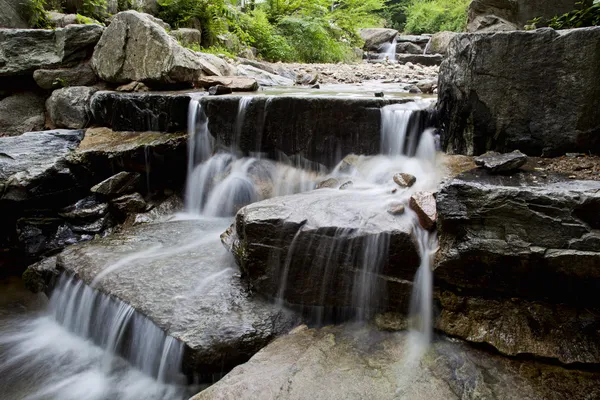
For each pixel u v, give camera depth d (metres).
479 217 2.83
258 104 4.81
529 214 2.70
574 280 2.68
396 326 3.07
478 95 3.97
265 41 11.80
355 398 2.47
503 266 2.80
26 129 6.35
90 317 3.67
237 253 3.57
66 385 3.25
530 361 2.72
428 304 3.05
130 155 5.11
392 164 4.34
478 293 2.98
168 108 5.31
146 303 3.30
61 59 6.26
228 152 5.16
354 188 3.99
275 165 4.96
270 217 3.26
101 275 3.71
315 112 4.64
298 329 3.16
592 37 3.34
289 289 3.27
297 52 12.73
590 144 3.61
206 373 2.98
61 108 6.07
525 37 3.62
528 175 3.30
